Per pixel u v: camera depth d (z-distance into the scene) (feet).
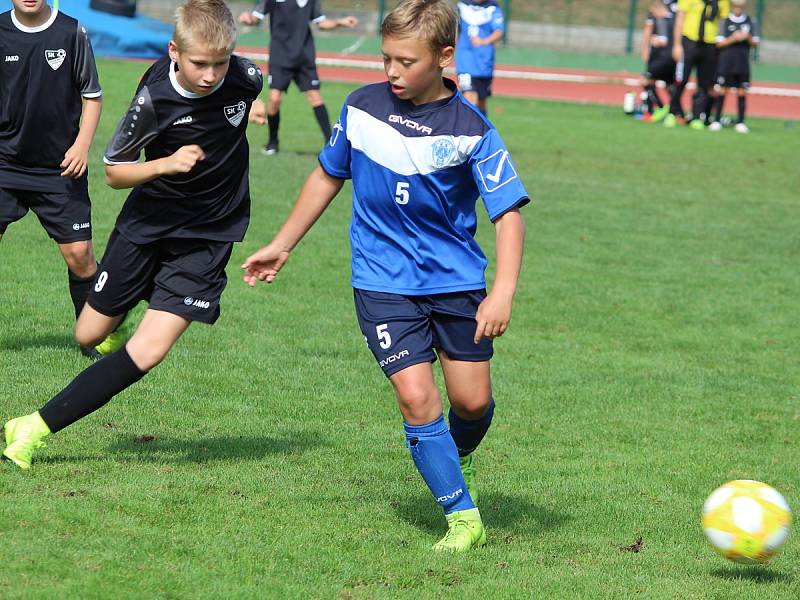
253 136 181.16
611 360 83.61
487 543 48.34
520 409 70.74
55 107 64.90
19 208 66.80
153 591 39.70
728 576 46.50
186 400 65.57
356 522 48.91
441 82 45.68
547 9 480.23
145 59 301.84
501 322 44.09
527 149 195.21
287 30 157.89
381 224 46.34
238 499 50.14
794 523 54.44
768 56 442.50
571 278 107.55
